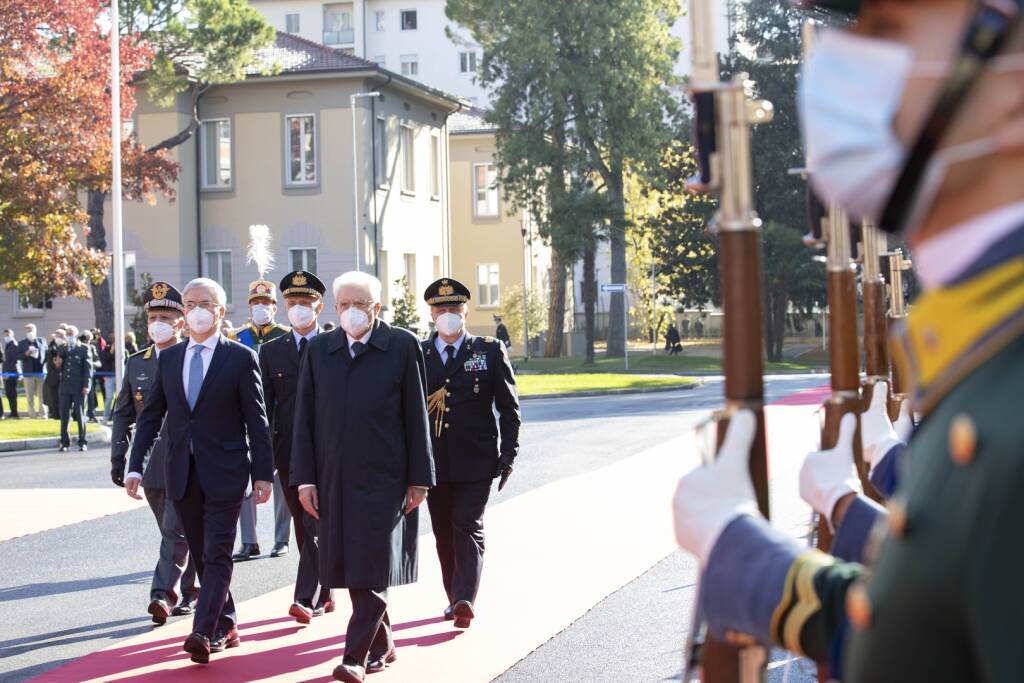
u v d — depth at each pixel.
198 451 7.09
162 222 41.50
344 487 6.32
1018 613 1.00
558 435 19.78
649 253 57.00
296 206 41.81
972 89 1.11
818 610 1.44
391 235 43.44
